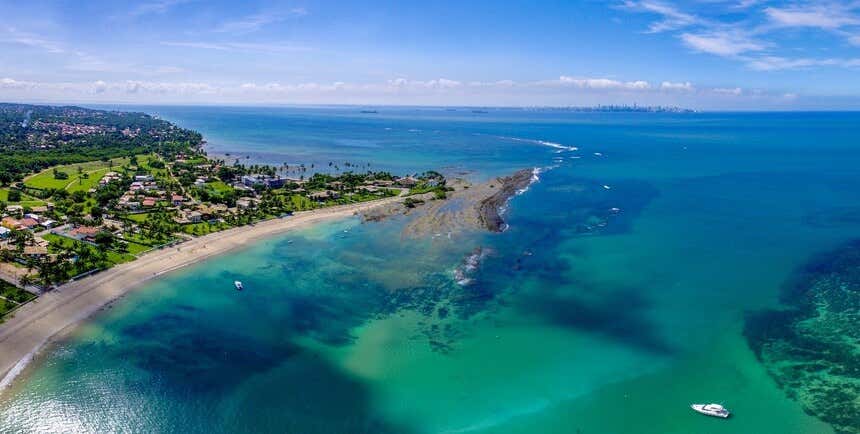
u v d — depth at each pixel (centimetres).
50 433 6619
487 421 6856
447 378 7744
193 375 7788
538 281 11100
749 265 11775
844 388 7319
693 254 12562
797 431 6562
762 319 9288
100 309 9794
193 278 11319
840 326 8931
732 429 6638
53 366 7944
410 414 6988
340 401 7238
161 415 6944
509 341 8725
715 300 10075
